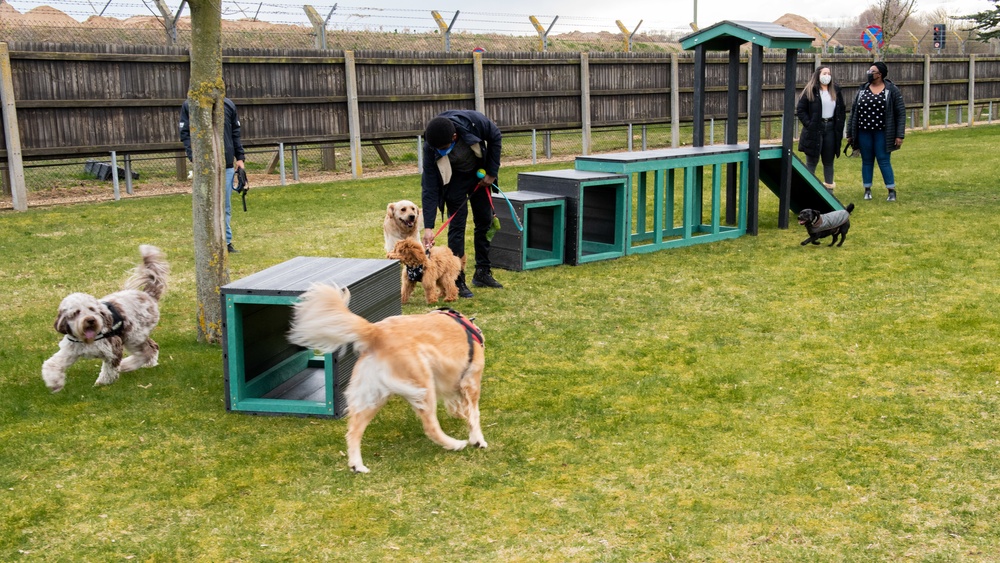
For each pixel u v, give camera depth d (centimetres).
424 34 2702
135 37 2009
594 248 990
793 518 370
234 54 1462
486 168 769
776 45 996
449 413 479
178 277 839
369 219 1155
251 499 396
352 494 401
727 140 1150
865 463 422
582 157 977
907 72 2645
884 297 738
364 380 422
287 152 1766
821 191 1081
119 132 1353
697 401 514
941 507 376
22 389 539
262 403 504
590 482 409
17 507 389
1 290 780
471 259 946
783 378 550
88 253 938
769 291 775
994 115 3183
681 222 1160
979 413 482
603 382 552
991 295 728
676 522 369
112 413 504
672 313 713
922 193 1301
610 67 2023
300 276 530
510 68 1845
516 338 650
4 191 1362
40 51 1251
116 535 365
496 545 353
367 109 1647
